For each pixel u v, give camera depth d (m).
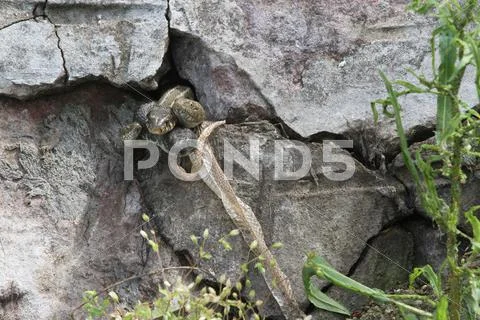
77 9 6.92
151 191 6.96
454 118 5.55
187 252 6.91
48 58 6.79
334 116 7.19
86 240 6.80
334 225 7.12
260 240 6.83
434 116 7.24
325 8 7.30
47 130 6.90
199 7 7.05
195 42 7.08
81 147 6.95
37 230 6.72
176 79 7.27
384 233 7.26
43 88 6.79
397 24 7.34
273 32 7.18
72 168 6.89
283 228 7.03
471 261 5.96
